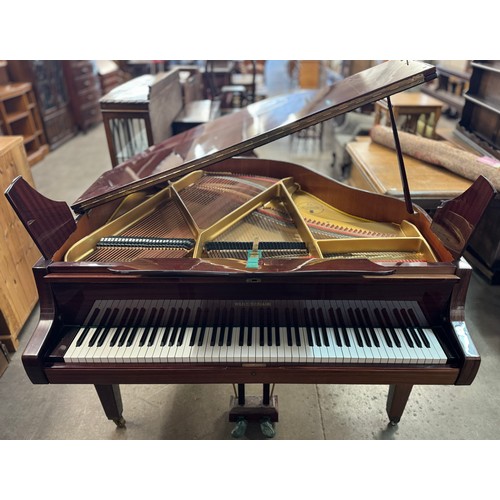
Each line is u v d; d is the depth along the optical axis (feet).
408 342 5.18
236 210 7.16
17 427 7.24
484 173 9.30
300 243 6.54
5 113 17.43
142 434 7.08
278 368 5.06
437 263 5.14
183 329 5.40
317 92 8.53
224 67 22.35
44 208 5.47
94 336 5.28
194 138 8.23
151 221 7.20
